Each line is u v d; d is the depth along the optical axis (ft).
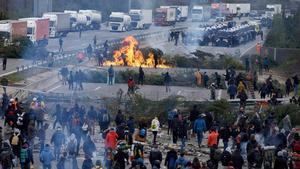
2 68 526.16
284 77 559.79
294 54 650.02
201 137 304.50
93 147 262.88
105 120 316.60
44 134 280.72
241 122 304.91
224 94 452.35
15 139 255.91
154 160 236.43
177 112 325.21
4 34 628.28
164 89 470.80
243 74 493.36
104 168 248.73
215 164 248.73
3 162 239.50
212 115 345.10
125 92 444.55
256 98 428.97
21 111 304.50
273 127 292.20
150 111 359.87
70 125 293.23
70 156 252.42
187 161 233.76
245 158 272.31
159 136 326.24
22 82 465.47
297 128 347.77
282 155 248.73
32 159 251.60
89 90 448.24
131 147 271.69
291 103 383.86
